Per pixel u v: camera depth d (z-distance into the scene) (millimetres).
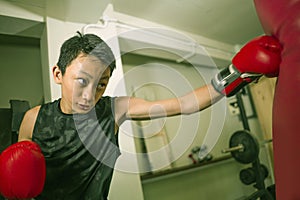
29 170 607
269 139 2273
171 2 1809
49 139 847
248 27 2414
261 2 577
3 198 740
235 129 2459
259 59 610
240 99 2127
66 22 1328
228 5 1989
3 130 857
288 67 481
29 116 904
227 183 2348
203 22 2178
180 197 1925
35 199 786
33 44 1531
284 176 450
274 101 517
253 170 1864
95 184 835
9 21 1253
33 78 1467
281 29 520
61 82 809
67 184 824
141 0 1717
